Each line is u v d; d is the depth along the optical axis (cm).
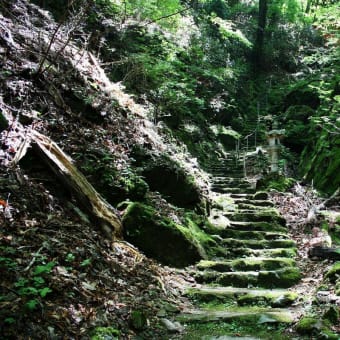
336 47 1123
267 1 1995
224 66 1516
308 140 1142
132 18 1012
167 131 896
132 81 907
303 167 1041
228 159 1161
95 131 576
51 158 448
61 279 320
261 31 1919
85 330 285
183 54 1255
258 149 1074
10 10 616
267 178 902
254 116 1520
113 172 538
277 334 340
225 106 1381
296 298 420
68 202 443
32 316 269
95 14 902
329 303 379
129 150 607
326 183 862
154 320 352
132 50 979
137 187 549
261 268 520
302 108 1302
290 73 1891
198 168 912
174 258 510
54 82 566
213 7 1838
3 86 480
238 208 765
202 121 1229
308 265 529
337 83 1097
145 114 804
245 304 422
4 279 285
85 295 323
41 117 511
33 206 394
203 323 368
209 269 515
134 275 412
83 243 388
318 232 646
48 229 376
